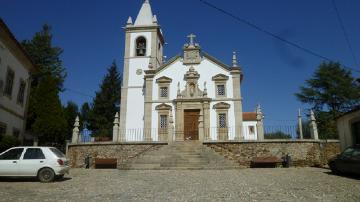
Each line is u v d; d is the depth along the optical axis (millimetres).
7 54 19953
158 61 36188
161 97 31172
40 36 43531
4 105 19906
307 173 16094
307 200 8211
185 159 20078
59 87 43219
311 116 23188
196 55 31672
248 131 44094
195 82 30969
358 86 43406
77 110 51031
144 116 30891
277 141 21594
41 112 29141
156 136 30141
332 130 31297
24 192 9852
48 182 12742
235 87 30344
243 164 21422
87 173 17094
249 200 8297
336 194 9148
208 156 20562
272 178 13789
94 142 22984
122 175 15695
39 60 42812
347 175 14914
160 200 8344
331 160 15875
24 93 23828
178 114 30172
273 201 8133
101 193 9609
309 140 21734
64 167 13484
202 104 30234
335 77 43344
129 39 35219
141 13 36438
